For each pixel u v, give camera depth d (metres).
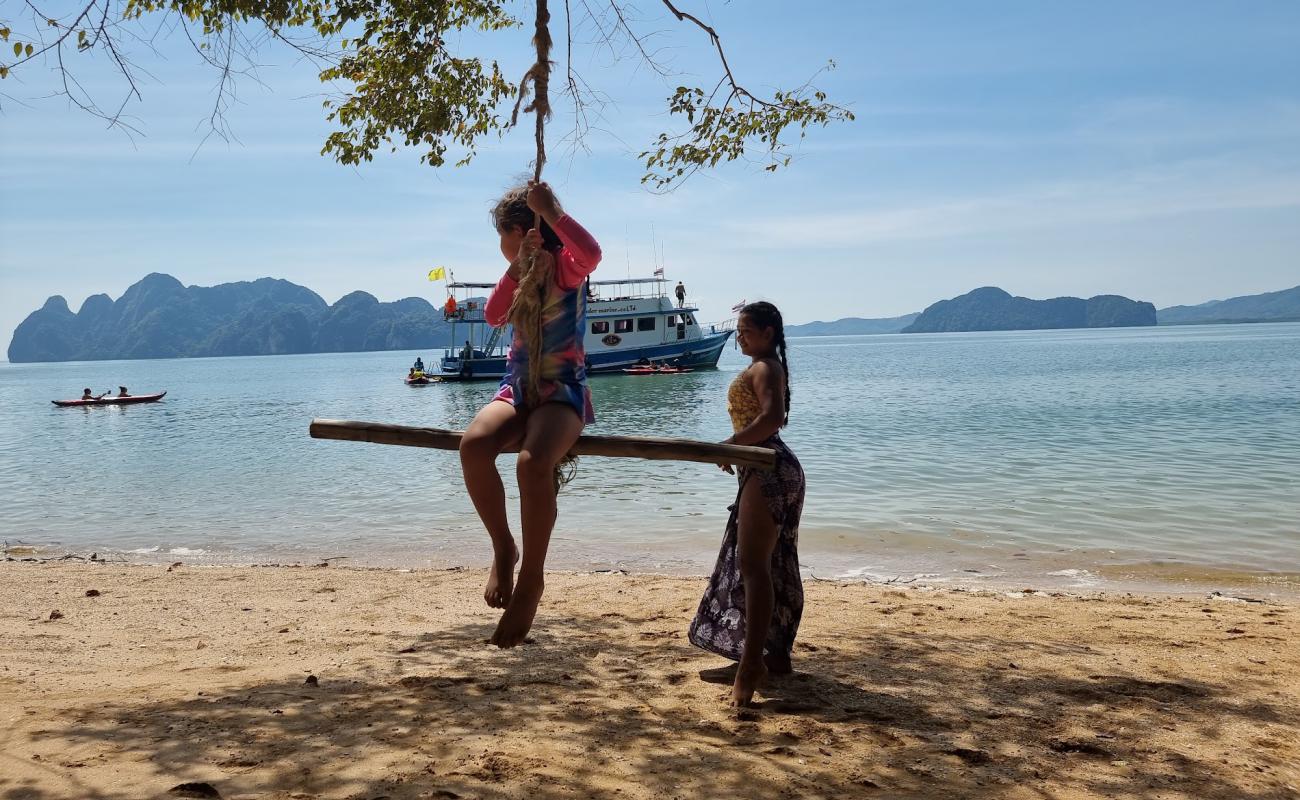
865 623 6.70
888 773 3.76
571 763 3.80
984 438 22.94
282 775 3.62
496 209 3.42
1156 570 9.40
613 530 12.16
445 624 6.77
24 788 3.48
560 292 3.28
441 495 15.92
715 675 5.22
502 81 7.75
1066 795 3.57
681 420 33.78
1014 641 6.15
